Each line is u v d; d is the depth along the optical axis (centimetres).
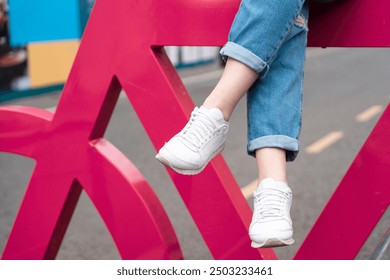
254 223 163
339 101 947
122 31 197
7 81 1022
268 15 160
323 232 183
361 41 170
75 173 214
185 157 164
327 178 505
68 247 383
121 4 196
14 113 224
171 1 187
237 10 178
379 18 167
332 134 691
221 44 182
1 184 543
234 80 164
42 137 219
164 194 486
